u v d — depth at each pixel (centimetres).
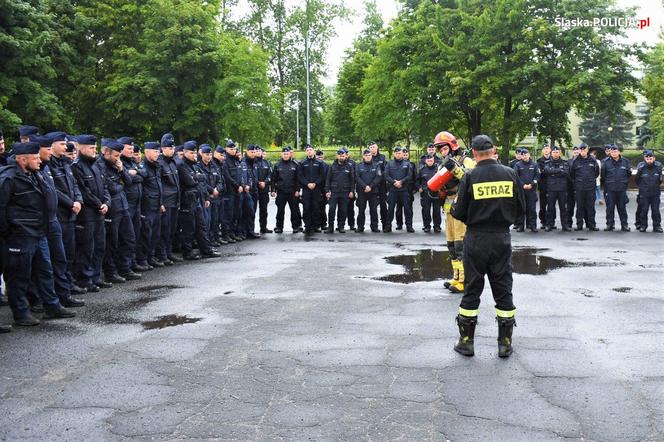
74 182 823
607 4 2638
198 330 652
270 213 2288
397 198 1582
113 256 936
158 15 3158
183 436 402
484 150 563
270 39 5103
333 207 1573
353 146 5122
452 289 830
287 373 517
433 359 549
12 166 672
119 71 3219
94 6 3325
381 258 1136
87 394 476
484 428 409
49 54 2889
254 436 400
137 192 1005
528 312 714
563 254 1165
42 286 703
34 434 407
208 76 3244
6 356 571
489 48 2689
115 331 654
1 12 2483
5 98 2378
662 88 3316
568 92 2619
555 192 1573
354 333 633
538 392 470
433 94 2942
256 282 916
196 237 1187
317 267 1044
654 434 399
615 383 488
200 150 1301
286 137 5781
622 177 1563
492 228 555
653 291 828
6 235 668
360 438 396
